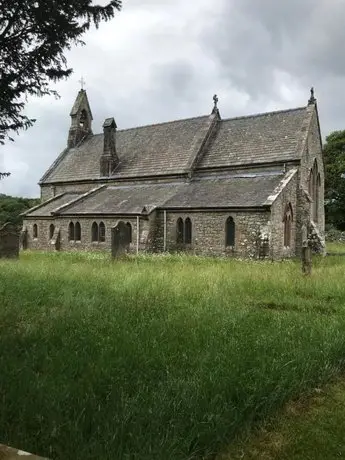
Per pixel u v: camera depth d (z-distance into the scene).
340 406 4.70
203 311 8.50
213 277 13.52
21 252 31.38
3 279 12.17
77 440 3.45
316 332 6.96
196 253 29.12
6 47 7.82
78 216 34.97
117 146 41.94
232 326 7.36
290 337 6.71
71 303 8.87
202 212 28.92
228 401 4.32
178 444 3.52
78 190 41.88
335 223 55.69
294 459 3.68
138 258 24.45
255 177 30.66
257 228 26.56
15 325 7.12
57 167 45.47
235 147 33.56
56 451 3.37
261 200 26.88
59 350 5.70
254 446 3.85
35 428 3.74
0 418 3.75
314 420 4.37
